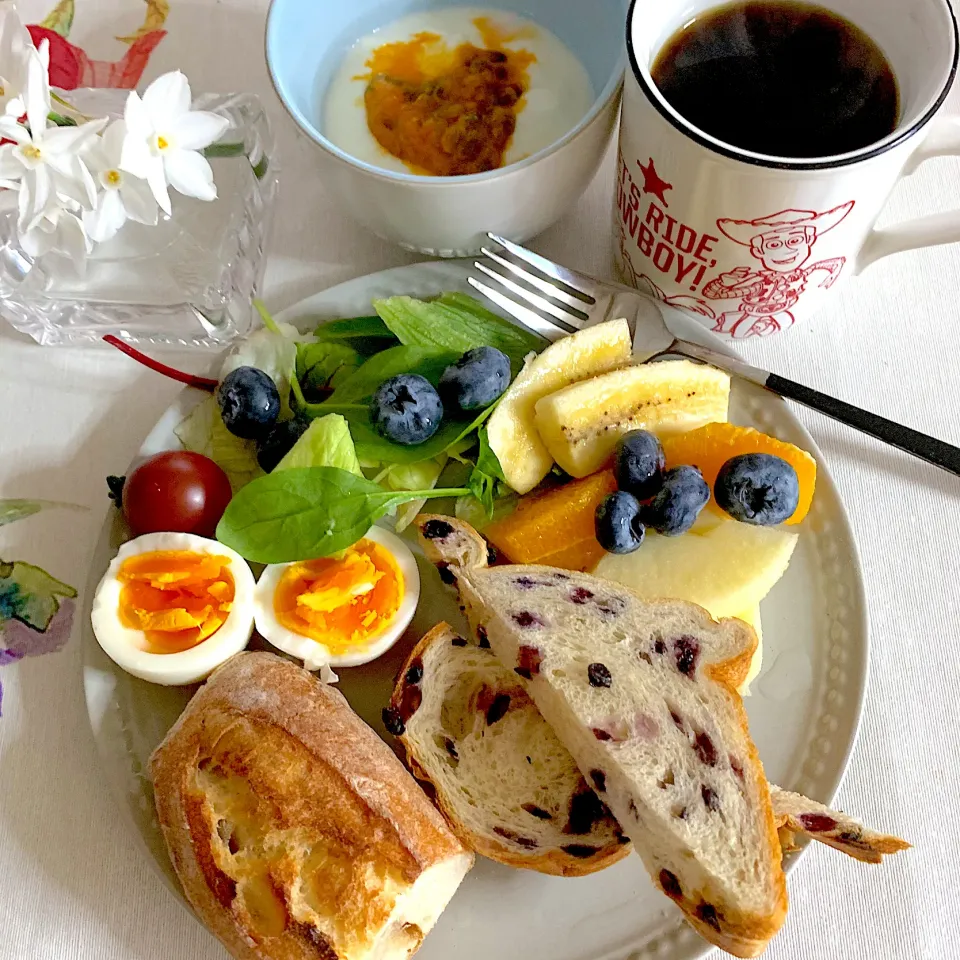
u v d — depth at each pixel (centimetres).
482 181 33
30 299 38
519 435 35
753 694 32
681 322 37
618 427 34
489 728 33
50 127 33
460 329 36
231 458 36
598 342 36
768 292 35
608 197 41
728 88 32
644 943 29
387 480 36
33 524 36
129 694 32
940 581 35
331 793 29
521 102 37
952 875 31
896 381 37
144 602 33
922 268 39
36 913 31
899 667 34
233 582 33
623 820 30
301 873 28
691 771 30
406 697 31
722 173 30
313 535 32
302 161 41
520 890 30
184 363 39
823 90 32
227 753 30
